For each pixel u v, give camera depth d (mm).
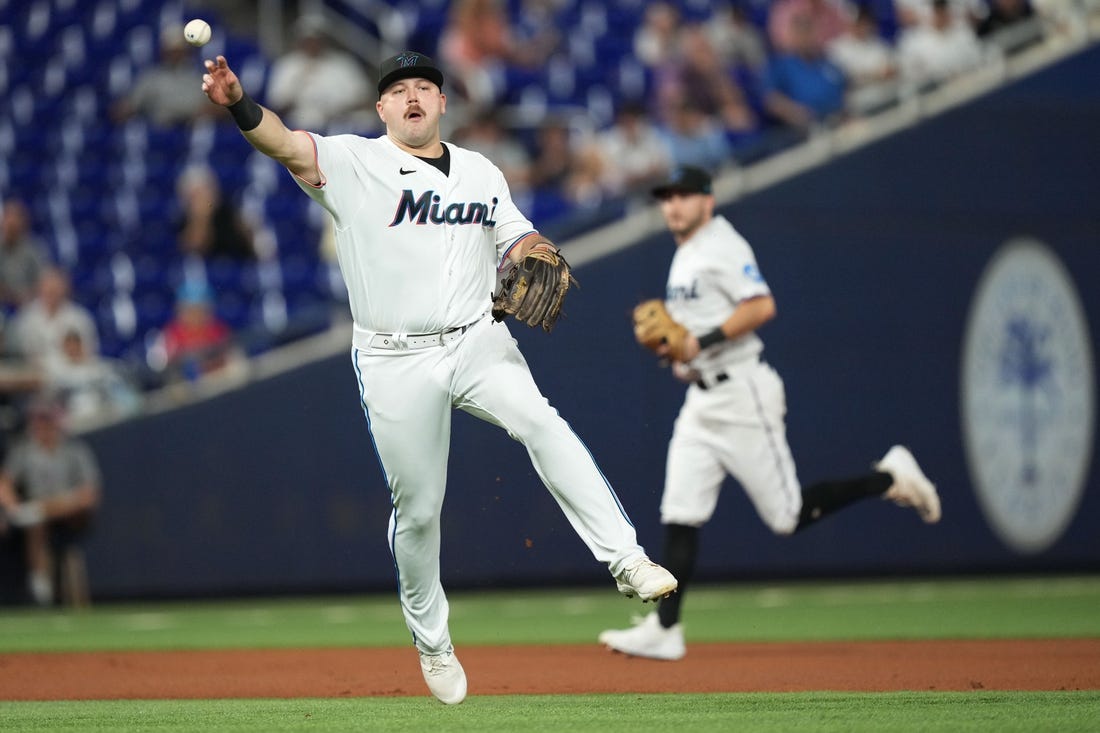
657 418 46938
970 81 52125
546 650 29109
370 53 62781
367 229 17500
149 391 44656
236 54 59781
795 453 48312
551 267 17812
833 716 17562
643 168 53969
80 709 19766
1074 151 52750
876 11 65125
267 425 44781
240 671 25562
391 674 24828
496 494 45469
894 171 50156
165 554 44062
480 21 58844
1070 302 52500
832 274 49156
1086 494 52406
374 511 45500
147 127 56781
